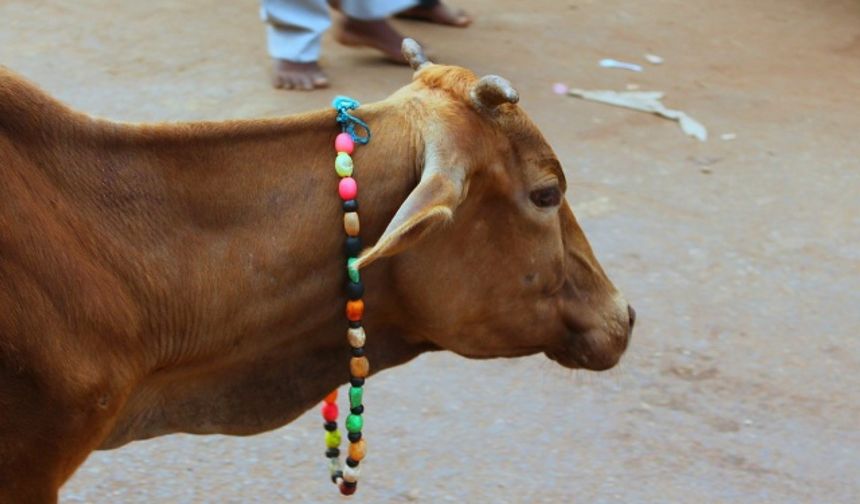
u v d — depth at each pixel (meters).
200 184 2.90
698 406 4.78
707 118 7.41
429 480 4.29
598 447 4.51
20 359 2.65
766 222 6.22
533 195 3.06
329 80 7.47
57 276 2.70
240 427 3.12
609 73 8.02
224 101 7.16
